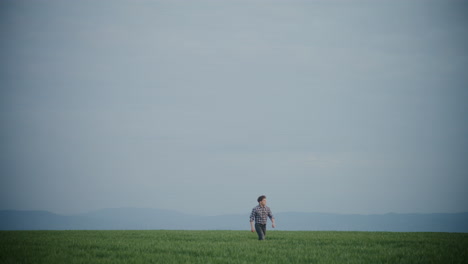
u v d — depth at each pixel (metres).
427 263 12.00
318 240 19.95
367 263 12.07
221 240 20.27
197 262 12.30
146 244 17.56
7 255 13.51
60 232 27.81
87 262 12.22
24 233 25.92
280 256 13.51
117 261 12.39
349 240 19.77
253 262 12.32
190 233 27.39
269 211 20.36
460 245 16.81
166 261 12.41
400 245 16.98
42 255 13.62
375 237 21.91
